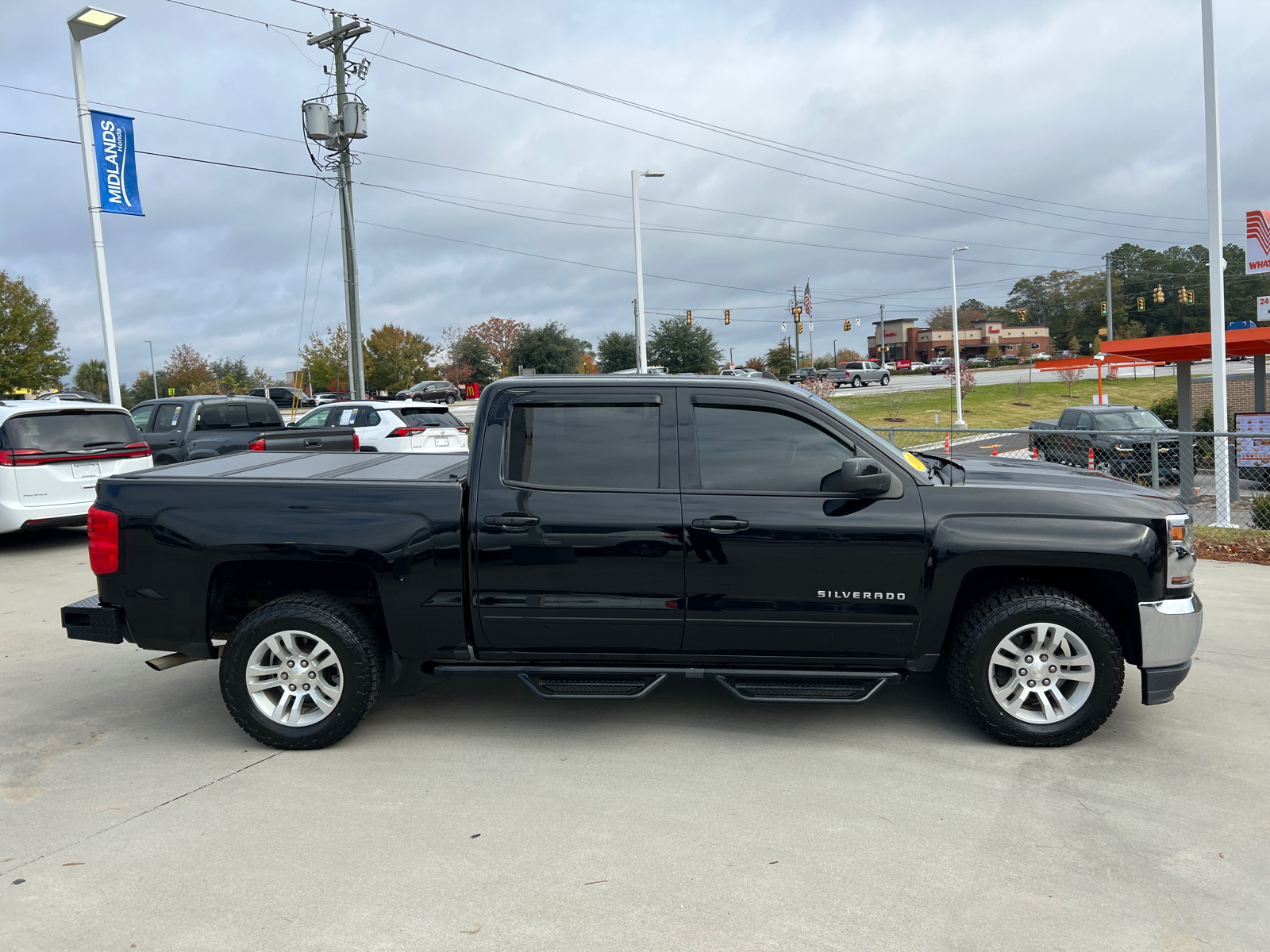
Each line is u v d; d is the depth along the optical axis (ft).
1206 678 17.12
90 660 19.47
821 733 14.56
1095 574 13.96
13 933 9.23
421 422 53.11
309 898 9.79
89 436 33.40
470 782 12.80
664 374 14.47
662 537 13.39
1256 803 11.91
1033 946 8.82
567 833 11.23
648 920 9.28
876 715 15.39
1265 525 35.78
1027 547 13.14
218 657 14.60
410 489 13.89
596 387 13.98
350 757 13.79
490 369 222.48
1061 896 9.72
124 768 13.52
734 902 9.62
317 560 13.76
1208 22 37.45
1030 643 13.64
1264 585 25.50
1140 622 13.38
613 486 13.65
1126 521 13.26
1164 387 175.01
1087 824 11.34
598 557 13.47
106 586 14.19
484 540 13.55
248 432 45.52
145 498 14.14
